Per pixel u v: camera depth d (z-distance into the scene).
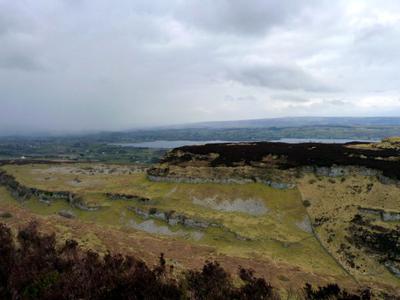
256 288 25.23
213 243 64.19
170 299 20.20
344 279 50.06
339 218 66.25
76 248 26.80
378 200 67.81
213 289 23.78
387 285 49.31
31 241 25.89
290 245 61.41
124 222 77.12
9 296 17.66
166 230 71.69
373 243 58.09
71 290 18.44
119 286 19.92
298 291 35.25
